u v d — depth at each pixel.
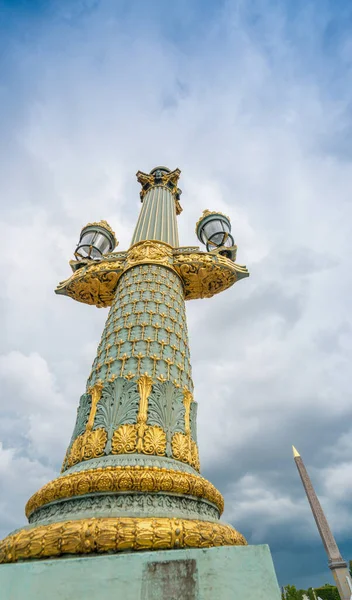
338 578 22.03
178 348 6.88
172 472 4.61
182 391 6.14
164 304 7.57
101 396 5.76
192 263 8.98
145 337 6.61
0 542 4.04
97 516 3.89
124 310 7.36
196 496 4.64
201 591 2.96
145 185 13.15
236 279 9.49
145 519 3.81
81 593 2.95
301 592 39.88
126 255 9.49
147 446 4.95
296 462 28.05
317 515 24.92
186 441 5.44
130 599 2.90
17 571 3.12
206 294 9.72
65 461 5.43
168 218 10.99
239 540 4.58
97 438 5.12
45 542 3.60
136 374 5.90
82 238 10.91
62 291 10.13
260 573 3.16
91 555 3.48
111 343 6.73
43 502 4.50
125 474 4.33
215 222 10.42
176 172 13.39
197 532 3.88
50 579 3.05
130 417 5.29
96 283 9.46
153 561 3.13
